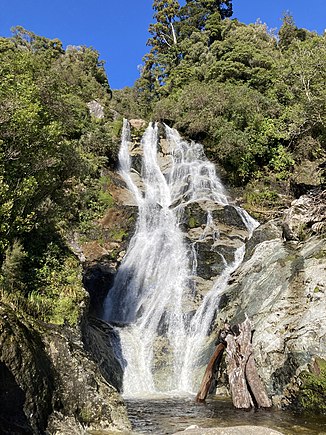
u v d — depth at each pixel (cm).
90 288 1791
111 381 1245
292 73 2884
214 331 1416
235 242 1950
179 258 1875
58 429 711
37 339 788
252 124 2819
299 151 2552
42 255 1192
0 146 1080
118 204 2342
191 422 876
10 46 3462
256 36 4538
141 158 2938
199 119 3039
